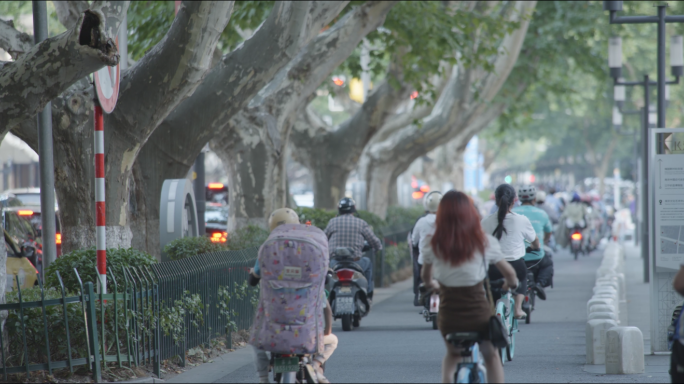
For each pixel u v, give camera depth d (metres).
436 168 134.25
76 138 40.94
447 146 129.25
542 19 101.88
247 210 61.84
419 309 58.28
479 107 97.00
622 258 86.44
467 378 22.34
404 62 74.06
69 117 40.72
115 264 33.16
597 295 47.38
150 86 40.75
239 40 69.81
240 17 65.50
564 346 40.91
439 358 36.94
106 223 41.91
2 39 41.22
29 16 95.88
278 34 47.47
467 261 22.73
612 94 143.00
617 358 33.03
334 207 84.94
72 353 30.69
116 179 41.88
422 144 100.06
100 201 32.03
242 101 48.59
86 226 41.78
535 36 102.31
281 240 24.72
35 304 29.56
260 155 61.56
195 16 39.72
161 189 45.66
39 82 30.83
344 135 83.75
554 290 70.56
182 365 35.09
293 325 24.58
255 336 24.88
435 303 41.41
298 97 62.78
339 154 83.94
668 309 37.75
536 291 49.88
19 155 128.88
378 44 91.12
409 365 35.12
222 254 40.66
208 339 38.12
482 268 22.92
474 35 80.06
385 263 75.56
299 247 24.64
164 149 48.41
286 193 67.88
